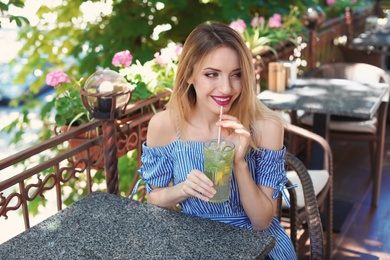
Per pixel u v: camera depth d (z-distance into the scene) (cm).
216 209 193
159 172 197
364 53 511
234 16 498
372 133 368
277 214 257
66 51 559
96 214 168
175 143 195
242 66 178
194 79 182
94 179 394
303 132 301
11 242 152
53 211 588
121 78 222
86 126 230
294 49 454
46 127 453
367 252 315
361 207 373
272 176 191
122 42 521
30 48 560
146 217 166
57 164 219
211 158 161
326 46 559
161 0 476
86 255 145
